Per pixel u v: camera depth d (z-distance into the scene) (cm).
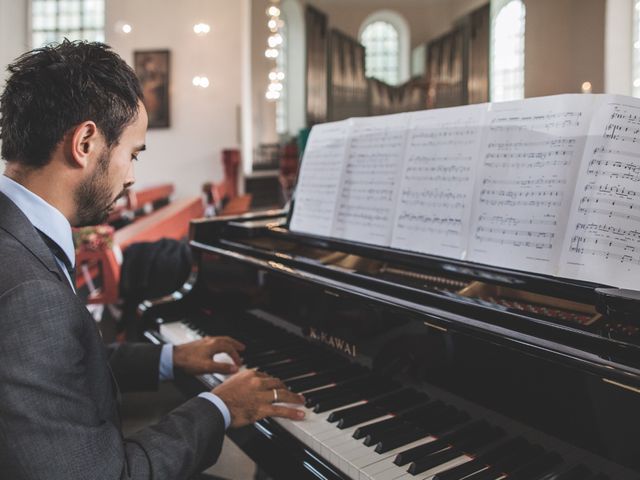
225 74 884
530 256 112
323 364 143
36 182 96
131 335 343
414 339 120
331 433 109
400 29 1382
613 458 88
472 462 96
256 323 172
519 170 117
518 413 102
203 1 870
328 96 1408
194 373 147
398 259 138
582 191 106
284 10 1255
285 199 884
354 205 155
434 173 134
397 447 103
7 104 94
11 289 83
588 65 278
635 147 101
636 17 265
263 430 120
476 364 108
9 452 80
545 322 99
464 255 125
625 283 97
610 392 88
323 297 144
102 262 347
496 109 125
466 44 873
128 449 97
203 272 199
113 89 96
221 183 824
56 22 988
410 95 1358
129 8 862
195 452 103
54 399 82
